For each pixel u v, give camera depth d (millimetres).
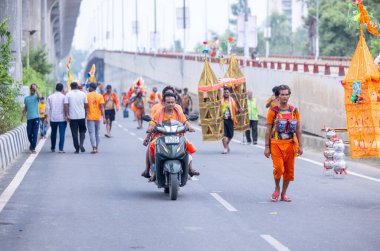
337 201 17031
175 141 17062
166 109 17641
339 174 22594
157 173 17375
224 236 12898
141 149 31828
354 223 14148
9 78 28938
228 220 14500
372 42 49312
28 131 28875
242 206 16266
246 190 18922
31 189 18766
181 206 16250
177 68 85812
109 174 22312
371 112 16750
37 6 79625
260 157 28375
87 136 39375
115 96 40125
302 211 15578
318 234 13062
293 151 16625
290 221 14367
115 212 15414
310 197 17688
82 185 19656
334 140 22375
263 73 45875
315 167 24703
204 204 16547
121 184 19984
